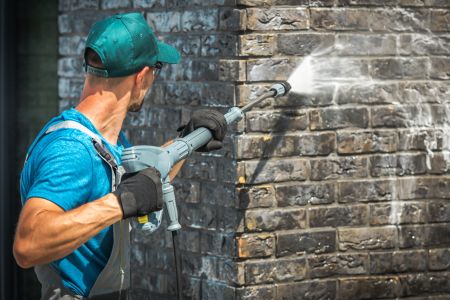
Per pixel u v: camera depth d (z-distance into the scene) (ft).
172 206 15.37
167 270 23.07
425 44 22.45
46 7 28.53
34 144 15.06
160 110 23.15
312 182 21.72
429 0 22.39
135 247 23.94
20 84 28.81
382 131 22.22
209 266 21.97
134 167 14.78
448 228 22.90
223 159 21.36
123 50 15.08
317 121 21.65
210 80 21.65
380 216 22.35
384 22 22.06
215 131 16.58
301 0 21.25
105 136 15.47
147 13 23.40
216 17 21.38
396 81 22.27
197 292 22.26
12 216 28.99
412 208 22.59
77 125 14.85
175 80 22.63
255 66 20.99
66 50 25.79
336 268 22.09
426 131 22.58
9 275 28.84
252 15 20.84
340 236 22.03
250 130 21.06
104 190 14.82
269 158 21.25
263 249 21.38
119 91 15.40
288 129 21.38
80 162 14.40
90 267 15.23
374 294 22.41
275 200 21.42
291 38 21.21
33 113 28.84
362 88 21.98
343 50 21.74
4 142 28.76
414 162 22.56
